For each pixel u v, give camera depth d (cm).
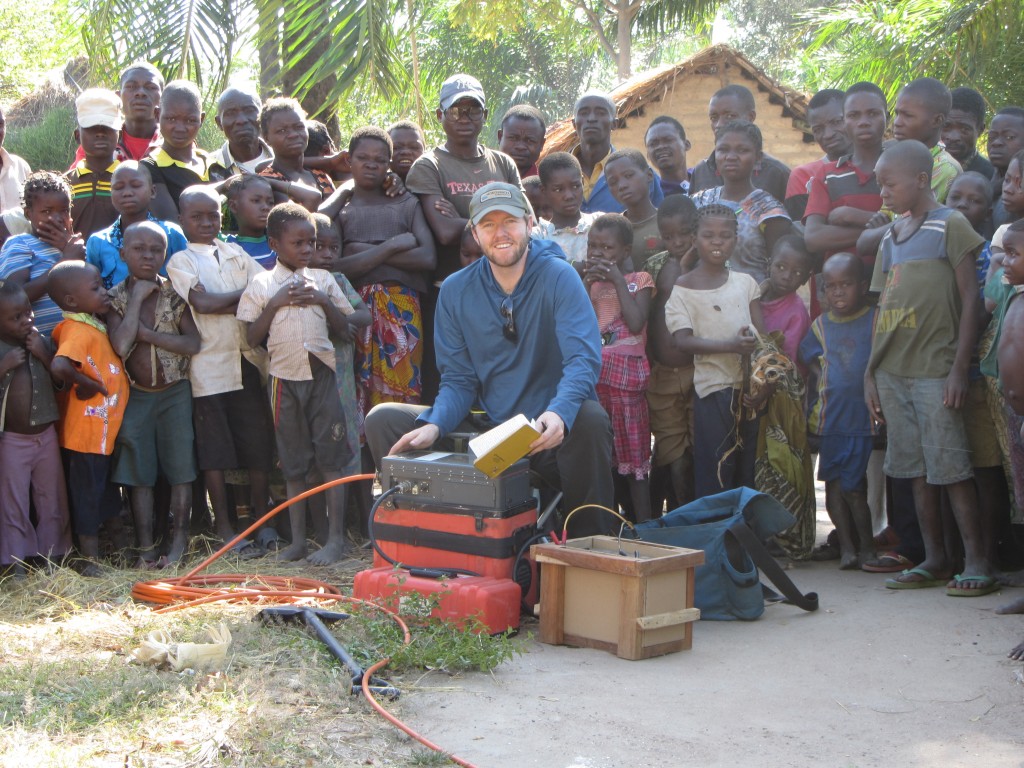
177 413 584
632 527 495
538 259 502
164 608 478
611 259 583
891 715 366
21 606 493
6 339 540
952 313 521
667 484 632
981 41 1070
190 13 856
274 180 636
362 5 798
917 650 432
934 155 599
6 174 683
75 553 579
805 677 404
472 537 457
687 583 439
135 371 569
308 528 645
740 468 582
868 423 566
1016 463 491
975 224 559
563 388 471
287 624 437
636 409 586
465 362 515
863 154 611
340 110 942
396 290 621
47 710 351
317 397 582
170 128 636
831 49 1537
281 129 650
